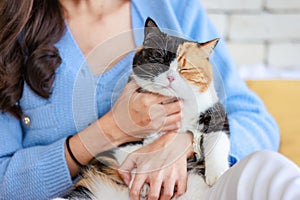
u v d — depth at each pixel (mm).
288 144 1304
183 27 1158
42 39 1021
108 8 1097
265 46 1962
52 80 1015
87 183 935
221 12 1928
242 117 1132
